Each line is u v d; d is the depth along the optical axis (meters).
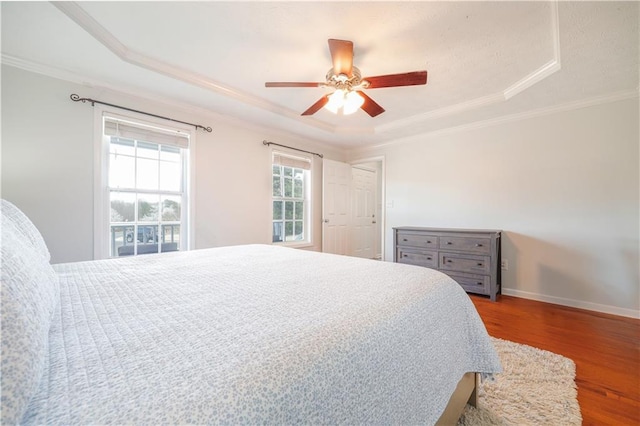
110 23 1.73
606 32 1.71
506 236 3.21
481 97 2.79
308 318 0.75
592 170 2.68
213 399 0.44
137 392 0.44
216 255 1.85
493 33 1.80
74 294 0.98
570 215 2.80
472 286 3.08
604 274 2.62
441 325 1.02
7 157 2.03
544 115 2.95
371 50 1.99
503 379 1.54
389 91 2.66
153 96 2.67
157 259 1.69
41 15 1.62
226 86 2.60
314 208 4.43
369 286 1.08
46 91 2.17
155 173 2.82
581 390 1.47
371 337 0.72
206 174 3.12
